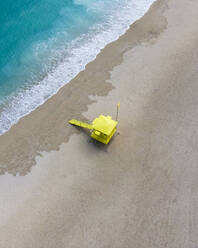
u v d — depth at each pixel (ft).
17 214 47.42
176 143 55.88
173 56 74.64
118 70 71.56
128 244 43.55
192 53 75.15
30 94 68.23
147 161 53.31
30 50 81.10
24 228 45.78
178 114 60.85
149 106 62.64
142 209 47.11
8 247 43.86
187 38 79.97
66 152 55.36
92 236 44.47
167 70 70.90
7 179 51.80
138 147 55.42
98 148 55.62
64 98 65.72
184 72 70.08
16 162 54.13
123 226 45.34
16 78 72.95
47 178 51.75
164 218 45.98
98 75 70.59
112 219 46.16
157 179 50.75
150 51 76.59
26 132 59.21
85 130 59.00
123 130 58.13
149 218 46.03
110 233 44.68
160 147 55.31
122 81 68.54
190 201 47.88
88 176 51.67
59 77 71.92
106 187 50.01
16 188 50.62
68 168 52.95
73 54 78.69
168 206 47.32
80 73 71.97
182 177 50.96
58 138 57.67
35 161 54.19
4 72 74.84
